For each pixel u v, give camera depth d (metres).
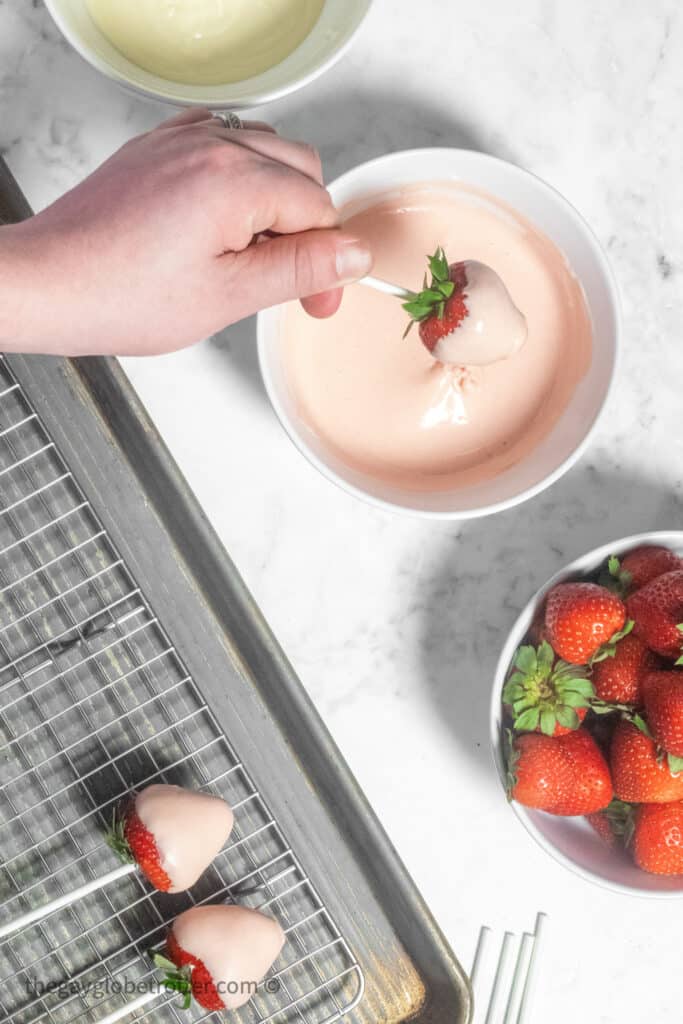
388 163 0.85
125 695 0.98
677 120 0.98
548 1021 0.97
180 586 0.98
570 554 0.97
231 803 0.98
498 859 0.97
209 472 0.97
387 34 0.98
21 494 0.98
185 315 0.77
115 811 0.97
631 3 0.98
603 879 0.86
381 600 0.97
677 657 0.85
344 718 0.97
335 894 0.97
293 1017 0.96
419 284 0.90
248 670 0.98
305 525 0.97
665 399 0.98
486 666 0.97
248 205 0.72
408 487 0.90
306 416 0.89
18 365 0.98
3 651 0.98
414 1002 0.96
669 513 0.97
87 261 0.73
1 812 0.97
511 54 0.98
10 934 0.97
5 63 0.97
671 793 0.85
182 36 0.89
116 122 0.97
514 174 0.85
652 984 0.97
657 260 0.98
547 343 0.90
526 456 0.90
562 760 0.85
